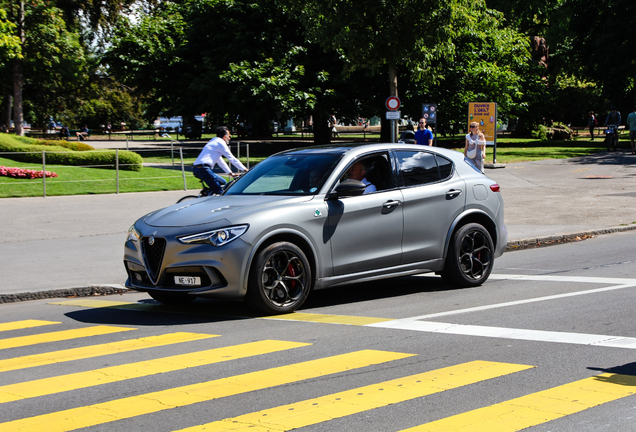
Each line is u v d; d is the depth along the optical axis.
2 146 25.38
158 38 39.16
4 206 16.34
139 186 20.81
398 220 7.43
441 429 3.67
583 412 3.91
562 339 5.62
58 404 4.23
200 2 36.88
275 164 7.80
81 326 6.63
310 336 5.90
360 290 8.20
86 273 9.38
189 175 23.75
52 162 25.38
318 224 6.86
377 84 36.88
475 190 8.17
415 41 19.05
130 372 4.91
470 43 36.94
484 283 8.43
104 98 66.69
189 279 6.47
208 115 38.84
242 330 6.20
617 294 7.45
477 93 38.94
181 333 6.16
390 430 3.67
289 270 6.77
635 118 31.42
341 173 7.23
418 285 8.42
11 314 7.41
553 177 22.47
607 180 21.19
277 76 33.31
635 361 4.96
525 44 42.28
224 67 35.75
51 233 12.77
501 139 51.16
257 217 6.55
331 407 4.06
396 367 4.90
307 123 66.62
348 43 19.05
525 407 4.01
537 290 7.84
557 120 68.25
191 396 4.33
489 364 4.93
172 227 6.66
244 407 4.09
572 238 12.18
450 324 6.25
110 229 13.23
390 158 7.66
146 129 88.44
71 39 53.81
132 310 7.42
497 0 48.03
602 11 42.69
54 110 67.50
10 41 40.09
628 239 11.97
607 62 40.84
